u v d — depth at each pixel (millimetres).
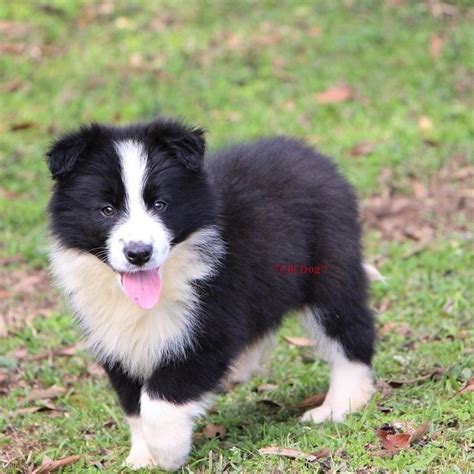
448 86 19109
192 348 8695
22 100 19391
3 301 13531
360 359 9953
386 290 12930
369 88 19250
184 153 8484
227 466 8625
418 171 16484
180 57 20609
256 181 9492
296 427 9367
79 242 8562
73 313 9188
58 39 21516
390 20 21484
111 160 8406
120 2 22828
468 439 8484
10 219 15547
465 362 10328
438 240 14359
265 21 21844
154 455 8711
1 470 9219
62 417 10508
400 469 8086
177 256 8594
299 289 9664
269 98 19078
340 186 9945
